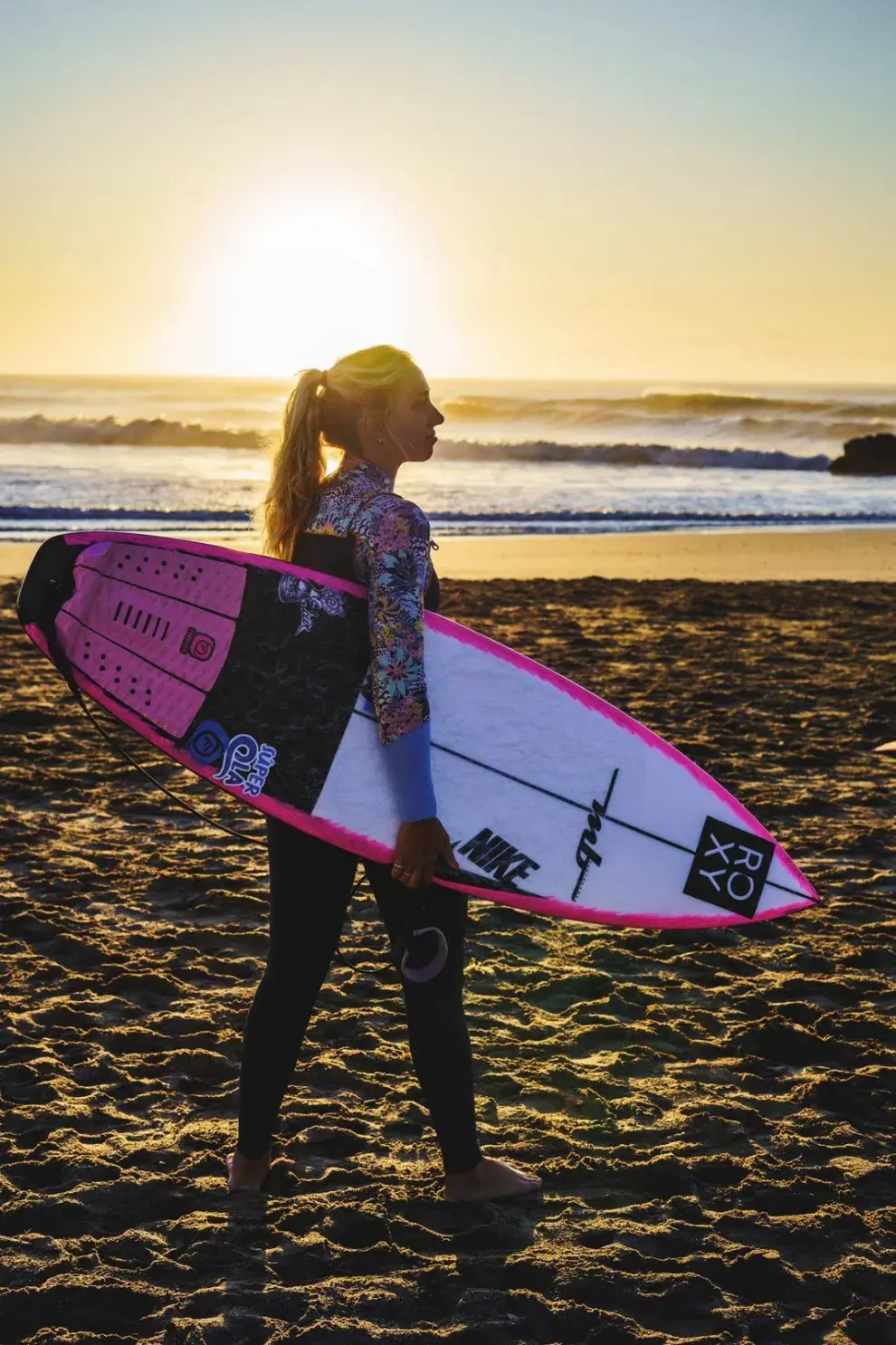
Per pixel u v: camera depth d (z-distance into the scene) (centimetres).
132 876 434
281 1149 265
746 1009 341
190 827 490
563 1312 211
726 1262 227
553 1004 345
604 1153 267
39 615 240
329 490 231
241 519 1836
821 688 750
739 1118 282
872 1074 300
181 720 236
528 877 246
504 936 391
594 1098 290
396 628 213
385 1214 239
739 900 263
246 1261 223
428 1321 211
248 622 235
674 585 1229
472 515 1983
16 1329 206
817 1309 216
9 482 2381
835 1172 260
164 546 241
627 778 260
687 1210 245
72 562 240
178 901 414
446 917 236
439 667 250
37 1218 235
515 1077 300
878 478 3253
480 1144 269
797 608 1089
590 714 260
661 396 5456
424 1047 239
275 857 237
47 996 338
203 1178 251
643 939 393
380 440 230
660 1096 293
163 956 367
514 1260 225
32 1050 304
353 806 227
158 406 5328
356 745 229
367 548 219
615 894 254
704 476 3198
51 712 661
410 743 214
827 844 479
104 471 2741
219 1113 281
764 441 4928
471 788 247
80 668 242
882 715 687
